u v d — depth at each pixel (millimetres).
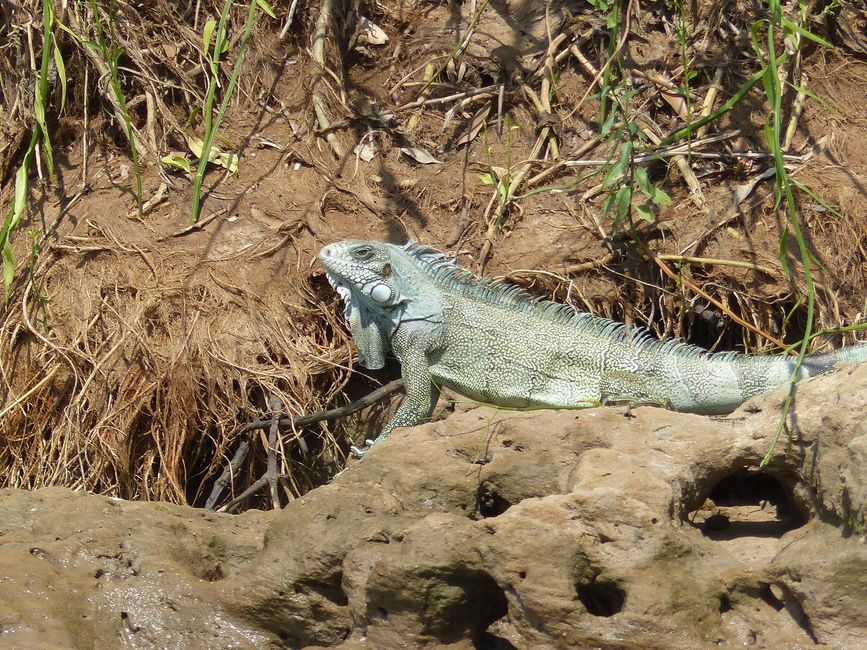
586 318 9695
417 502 8516
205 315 11672
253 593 8258
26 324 11742
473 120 13406
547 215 12305
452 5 14633
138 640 8094
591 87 13320
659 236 11875
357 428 11719
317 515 8336
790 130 12641
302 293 11828
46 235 12430
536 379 9594
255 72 13859
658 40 13625
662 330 11727
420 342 9844
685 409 9281
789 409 8055
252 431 11461
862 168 12219
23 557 8242
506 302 9883
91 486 11258
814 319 11367
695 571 7512
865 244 11586
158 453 11312
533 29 14156
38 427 11516
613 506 7477
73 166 13211
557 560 7355
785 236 8875
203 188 12789
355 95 13906
